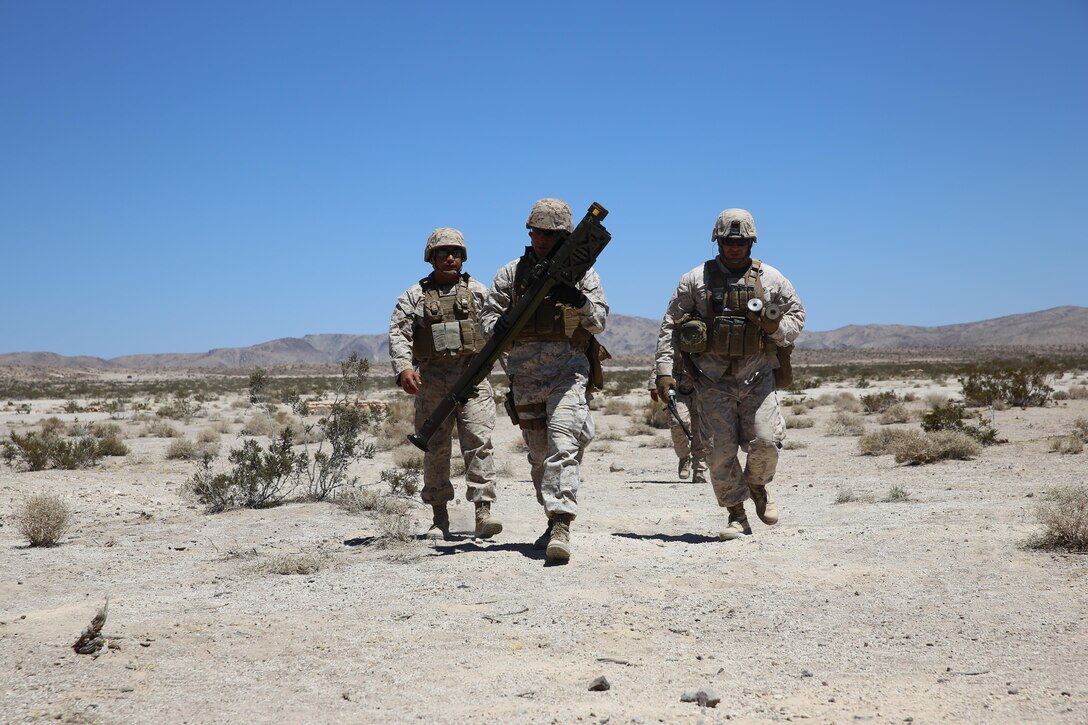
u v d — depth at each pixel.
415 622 4.99
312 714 3.65
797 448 18.88
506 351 6.82
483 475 7.49
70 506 11.55
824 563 6.22
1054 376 50.91
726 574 5.95
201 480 11.47
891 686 3.83
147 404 54.94
